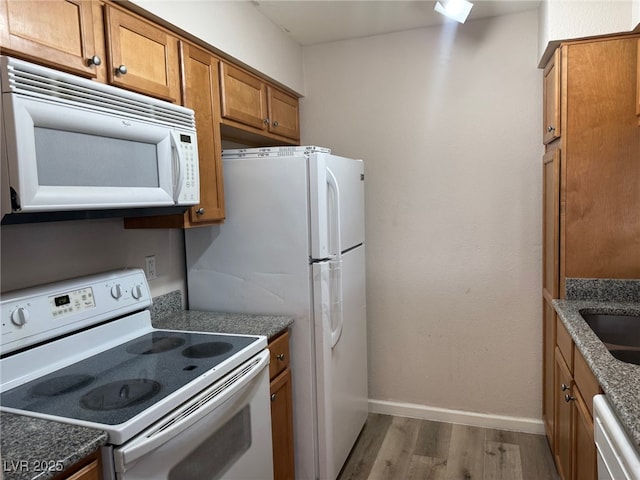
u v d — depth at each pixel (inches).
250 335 71.7
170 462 49.1
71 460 38.9
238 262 85.7
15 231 60.1
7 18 44.8
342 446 92.0
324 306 81.7
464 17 89.1
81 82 50.3
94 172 52.7
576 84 82.0
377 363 116.3
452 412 111.0
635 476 37.5
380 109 110.4
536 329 103.4
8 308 54.1
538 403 105.1
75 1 53.0
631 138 80.7
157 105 62.1
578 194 83.7
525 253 102.6
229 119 85.4
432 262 109.4
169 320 82.1
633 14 76.3
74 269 68.5
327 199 82.5
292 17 96.7
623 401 44.0
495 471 91.2
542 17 89.8
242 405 62.7
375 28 104.7
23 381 54.9
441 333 110.3
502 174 102.4
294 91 111.3
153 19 65.2
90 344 64.4
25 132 44.1
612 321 78.7
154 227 74.6
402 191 110.3
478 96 102.6
